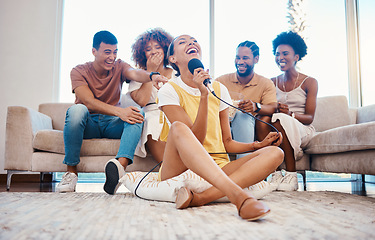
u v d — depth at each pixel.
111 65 2.96
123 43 3.83
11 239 0.83
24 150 2.43
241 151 1.60
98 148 2.39
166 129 1.70
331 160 2.21
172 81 1.67
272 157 1.36
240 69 2.79
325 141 2.22
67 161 2.23
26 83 3.64
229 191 1.09
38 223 1.02
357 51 3.97
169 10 3.91
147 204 1.42
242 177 1.32
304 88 2.88
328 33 4.02
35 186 2.83
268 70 3.94
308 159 2.48
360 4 3.98
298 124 2.33
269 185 1.58
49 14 3.74
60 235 0.87
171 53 1.83
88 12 3.83
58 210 1.27
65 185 2.16
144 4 3.89
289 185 2.18
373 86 3.86
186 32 3.91
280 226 0.98
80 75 2.86
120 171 1.83
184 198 1.25
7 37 3.66
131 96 2.99
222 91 1.67
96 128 2.44
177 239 0.83
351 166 2.02
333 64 4.00
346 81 4.00
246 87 2.79
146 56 3.54
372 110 3.11
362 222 1.06
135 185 1.66
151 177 1.69
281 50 2.93
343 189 2.68
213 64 3.87
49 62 3.69
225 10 3.98
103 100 2.94
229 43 3.96
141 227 0.96
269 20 4.00
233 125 2.38
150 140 2.27
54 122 3.13
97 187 2.82
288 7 4.01
